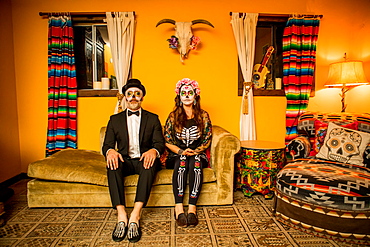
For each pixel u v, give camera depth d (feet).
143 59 9.12
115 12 8.74
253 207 6.94
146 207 6.94
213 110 9.45
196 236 5.47
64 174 6.61
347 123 7.50
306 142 7.57
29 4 8.95
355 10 9.43
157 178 6.64
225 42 9.26
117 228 5.38
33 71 9.18
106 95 9.23
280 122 9.71
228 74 9.36
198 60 9.23
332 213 5.27
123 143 6.75
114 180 5.81
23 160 9.52
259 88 9.68
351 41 9.55
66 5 9.03
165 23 9.07
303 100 9.23
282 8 9.36
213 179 6.84
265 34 10.00
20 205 7.03
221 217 6.35
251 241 5.29
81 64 9.54
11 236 5.43
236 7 9.23
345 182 5.37
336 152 6.79
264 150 7.25
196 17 9.13
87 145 9.40
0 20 8.38
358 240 5.21
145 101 9.27
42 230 5.69
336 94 9.71
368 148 6.54
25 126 9.38
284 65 9.26
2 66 8.47
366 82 8.09
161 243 5.21
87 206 6.72
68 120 9.09
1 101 8.41
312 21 9.06
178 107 7.23
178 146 7.08
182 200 6.20
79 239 5.34
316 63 9.59
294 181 5.79
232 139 6.78
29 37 9.07
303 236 5.50
